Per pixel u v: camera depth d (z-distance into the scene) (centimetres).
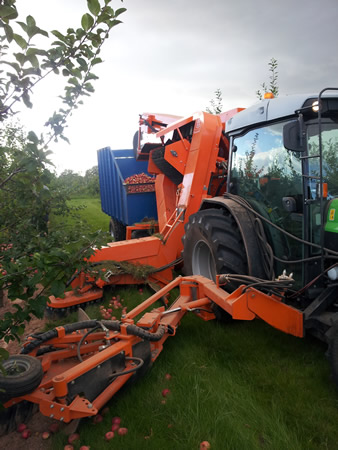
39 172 183
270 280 346
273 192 363
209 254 455
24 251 206
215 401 276
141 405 277
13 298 183
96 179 2748
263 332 393
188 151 548
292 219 334
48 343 295
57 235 214
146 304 346
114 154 871
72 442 246
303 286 323
